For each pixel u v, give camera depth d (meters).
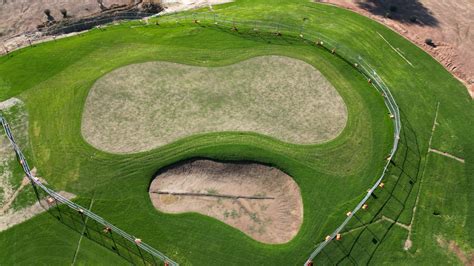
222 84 42.62
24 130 37.94
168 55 45.56
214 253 31.12
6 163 35.62
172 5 56.28
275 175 35.50
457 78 45.62
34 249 31.05
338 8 53.62
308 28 49.56
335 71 44.59
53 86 41.94
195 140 37.12
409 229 33.25
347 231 32.56
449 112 41.84
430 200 35.03
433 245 32.66
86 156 35.88
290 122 39.44
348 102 41.59
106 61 44.75
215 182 35.00
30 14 54.31
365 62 45.69
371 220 33.34
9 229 31.88
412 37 49.56
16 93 41.28
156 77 42.94
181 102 40.66
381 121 40.06
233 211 33.34
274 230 32.53
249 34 48.44
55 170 35.09
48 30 51.59
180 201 33.72
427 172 36.81
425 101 42.53
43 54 46.03
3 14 54.09
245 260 30.88
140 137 37.44
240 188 34.75
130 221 32.41
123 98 40.75
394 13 53.44
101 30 50.38
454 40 50.03
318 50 46.75
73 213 32.75
